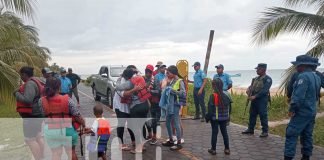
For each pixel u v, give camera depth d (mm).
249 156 6789
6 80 7559
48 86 5148
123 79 6918
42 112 5215
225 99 6734
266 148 7348
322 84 6488
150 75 7938
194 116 11164
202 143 7848
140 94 6836
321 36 9281
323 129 9078
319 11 9391
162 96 7305
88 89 25297
